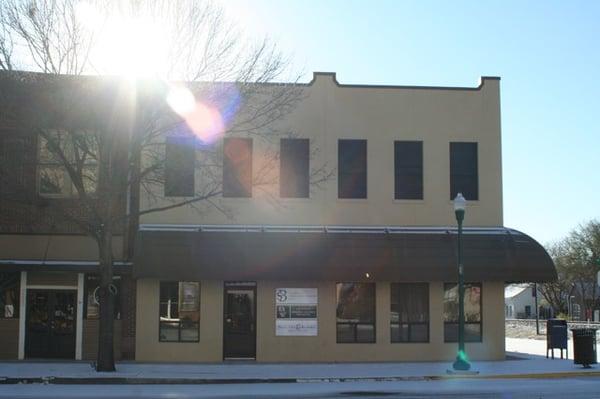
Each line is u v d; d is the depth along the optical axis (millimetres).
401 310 23172
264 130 22938
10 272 22344
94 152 21203
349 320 23016
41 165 22297
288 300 22875
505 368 20656
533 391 15938
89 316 22625
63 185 22766
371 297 23172
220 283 22750
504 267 22562
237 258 21797
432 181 23797
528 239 23234
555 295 83500
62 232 22547
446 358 23062
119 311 22516
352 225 23406
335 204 23438
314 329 22828
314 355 22719
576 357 21016
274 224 23203
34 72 18828
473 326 23438
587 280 73188
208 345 22547
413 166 23922
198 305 22719
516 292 107375
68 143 20734
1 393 15391
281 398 14680
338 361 22734
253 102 21703
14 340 22422
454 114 24078
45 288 22641
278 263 21844
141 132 19891
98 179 20609
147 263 21547
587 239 69562
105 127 19719
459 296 20281
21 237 22453
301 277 21828
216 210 23016
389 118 23875
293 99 21453
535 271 22688
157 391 16047
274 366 21219
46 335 22547
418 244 22656
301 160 23594
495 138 24094
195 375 18656
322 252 22141
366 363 22375
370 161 23656
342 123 23703
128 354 22344
